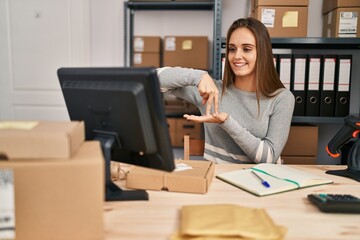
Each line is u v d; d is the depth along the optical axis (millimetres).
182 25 2660
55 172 645
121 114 829
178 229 696
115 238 673
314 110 2080
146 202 866
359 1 2002
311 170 1205
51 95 2889
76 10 2754
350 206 795
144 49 2467
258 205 850
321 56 2037
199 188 928
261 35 1479
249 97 1558
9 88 2898
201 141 1537
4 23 2828
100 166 661
